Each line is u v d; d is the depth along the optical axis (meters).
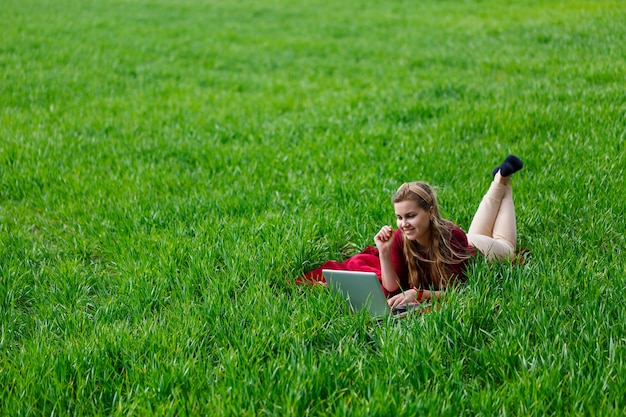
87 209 6.55
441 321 3.90
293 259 5.12
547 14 15.35
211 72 12.97
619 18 13.24
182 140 8.66
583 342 3.66
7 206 6.75
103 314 4.43
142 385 3.60
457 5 19.36
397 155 7.47
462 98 9.75
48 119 9.65
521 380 3.29
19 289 4.95
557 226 5.37
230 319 4.21
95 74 12.53
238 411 3.28
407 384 3.44
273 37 16.33
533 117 7.94
